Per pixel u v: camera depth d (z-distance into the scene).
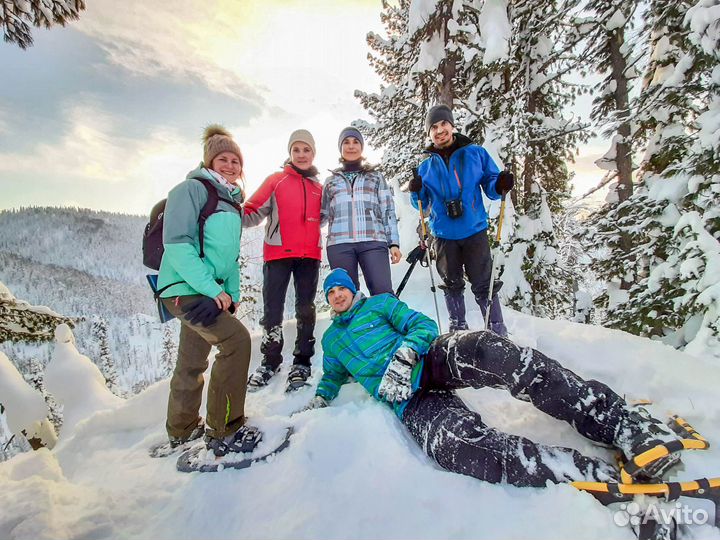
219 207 2.28
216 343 2.23
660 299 6.42
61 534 1.74
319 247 3.33
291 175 3.27
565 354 3.06
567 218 12.05
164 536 1.77
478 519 1.61
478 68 6.80
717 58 4.94
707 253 5.25
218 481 2.06
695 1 6.75
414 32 7.30
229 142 2.46
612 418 1.74
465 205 3.36
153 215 2.44
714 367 2.71
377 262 3.26
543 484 1.70
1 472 2.30
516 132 6.78
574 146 8.41
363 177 3.41
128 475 2.31
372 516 1.69
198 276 2.07
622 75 8.60
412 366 2.22
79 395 3.77
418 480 1.85
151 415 3.06
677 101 6.88
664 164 7.27
